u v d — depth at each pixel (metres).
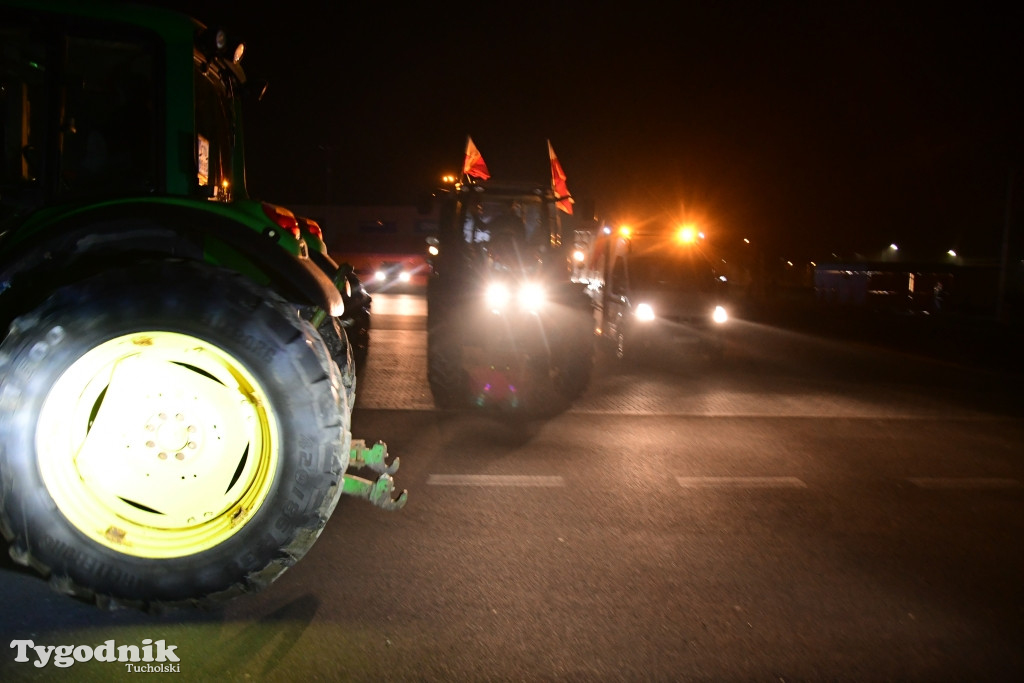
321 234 7.19
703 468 7.45
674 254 16.14
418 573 4.90
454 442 8.19
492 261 10.48
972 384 13.78
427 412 9.63
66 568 3.92
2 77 4.47
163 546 4.01
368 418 9.20
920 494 6.83
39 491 3.88
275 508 4.03
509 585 4.77
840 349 19.80
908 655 4.09
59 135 4.52
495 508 6.15
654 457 7.80
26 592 4.42
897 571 5.15
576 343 10.54
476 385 10.25
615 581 4.87
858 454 8.16
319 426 4.06
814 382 13.31
